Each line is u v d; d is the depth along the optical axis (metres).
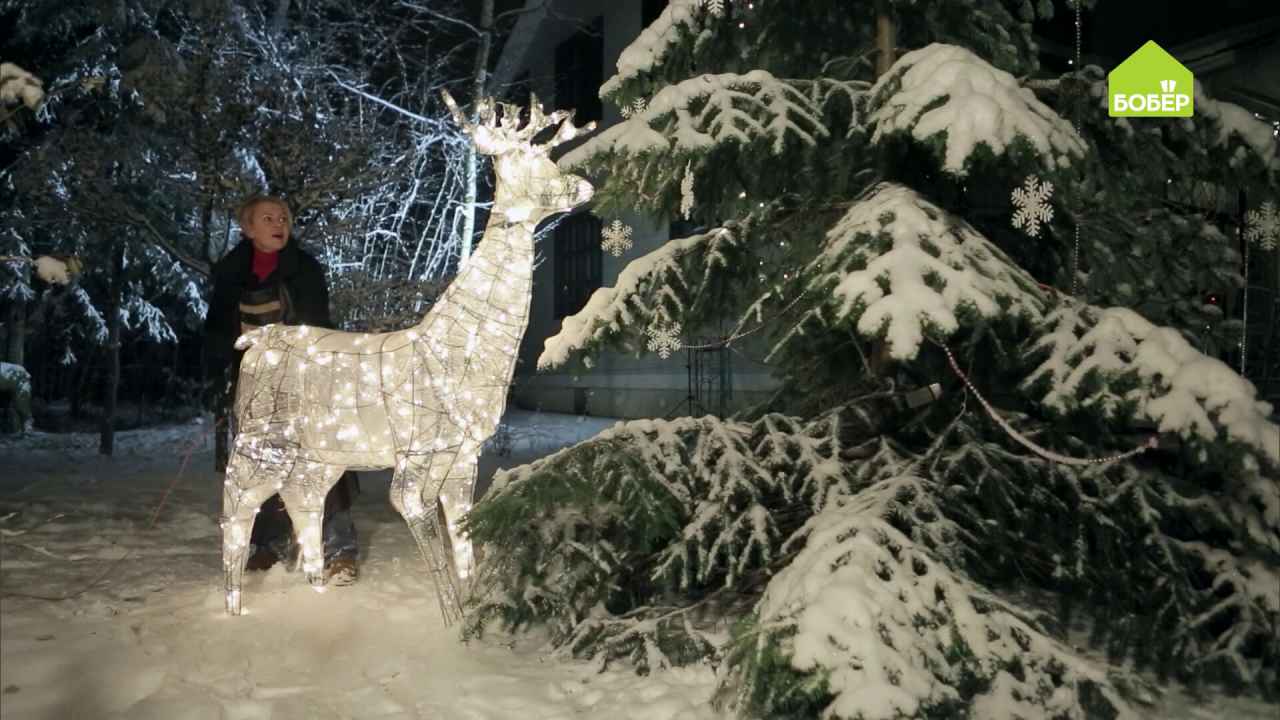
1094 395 3.62
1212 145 4.29
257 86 9.58
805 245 4.64
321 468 4.51
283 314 5.30
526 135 4.45
